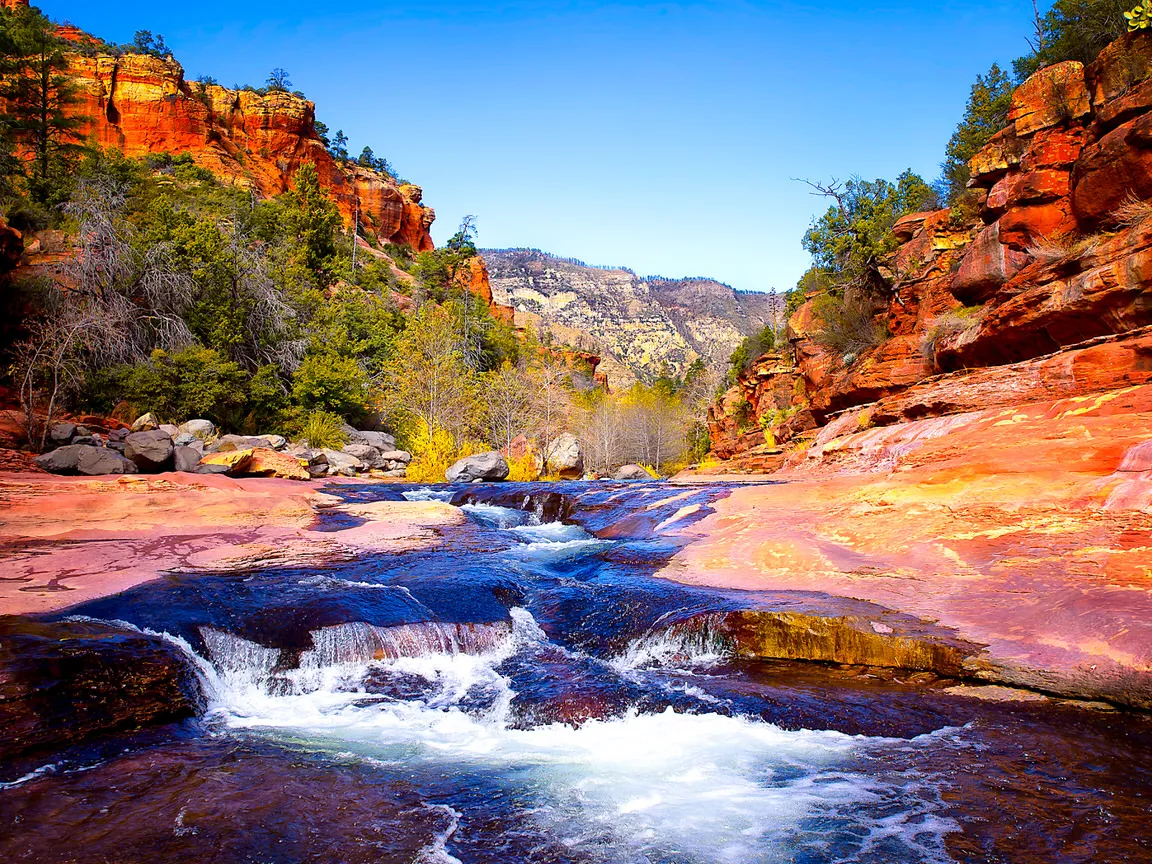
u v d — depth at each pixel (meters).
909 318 24.28
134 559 9.80
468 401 37.31
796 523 10.59
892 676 6.49
